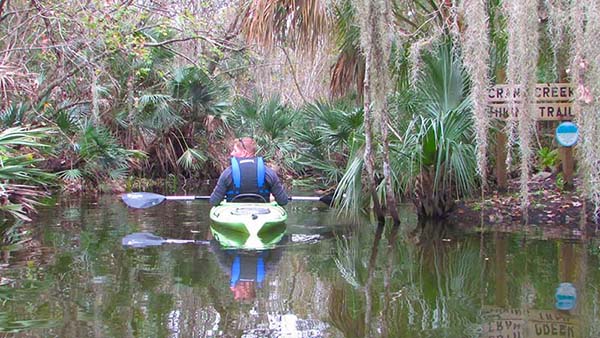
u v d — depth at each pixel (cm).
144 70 1085
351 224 632
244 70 1552
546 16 539
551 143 797
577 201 627
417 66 570
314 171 1258
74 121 1049
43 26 1005
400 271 423
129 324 301
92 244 512
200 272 414
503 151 688
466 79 625
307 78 1797
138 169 1266
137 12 1024
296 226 622
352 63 877
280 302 344
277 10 778
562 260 442
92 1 936
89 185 1027
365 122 592
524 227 579
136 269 419
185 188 1148
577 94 450
